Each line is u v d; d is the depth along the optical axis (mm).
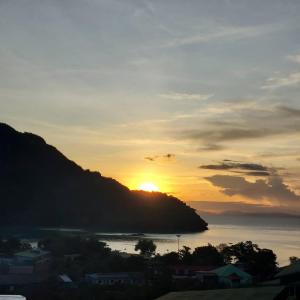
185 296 31547
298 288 26594
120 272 94188
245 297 27297
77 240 130750
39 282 80625
